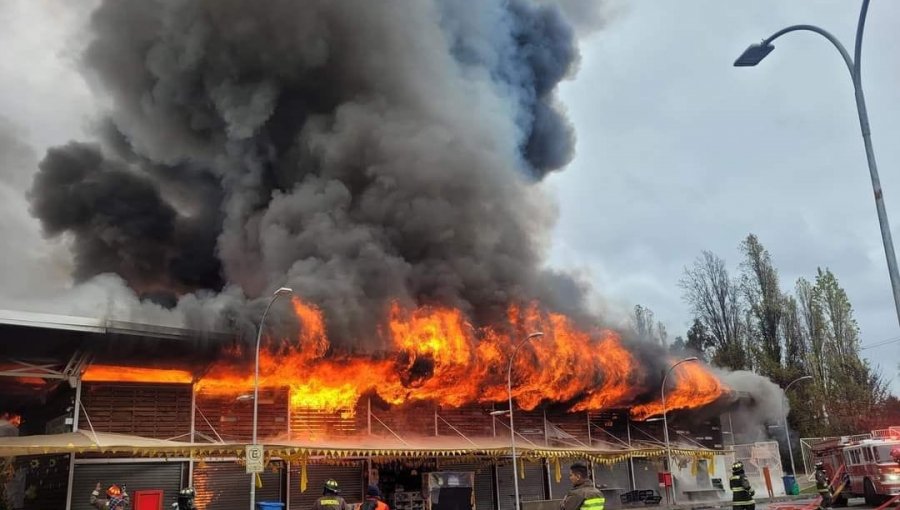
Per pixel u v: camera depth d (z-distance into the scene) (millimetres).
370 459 27062
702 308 58781
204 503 23375
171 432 23609
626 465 36656
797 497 36812
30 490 23531
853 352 53031
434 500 26156
